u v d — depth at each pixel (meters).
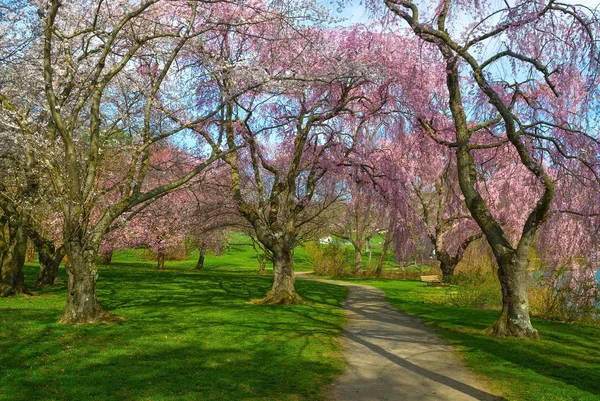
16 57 13.09
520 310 11.34
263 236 16.84
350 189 21.11
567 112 13.41
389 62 15.24
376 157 18.92
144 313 12.60
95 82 11.05
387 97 15.95
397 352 9.48
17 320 10.54
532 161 10.98
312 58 15.59
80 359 7.59
